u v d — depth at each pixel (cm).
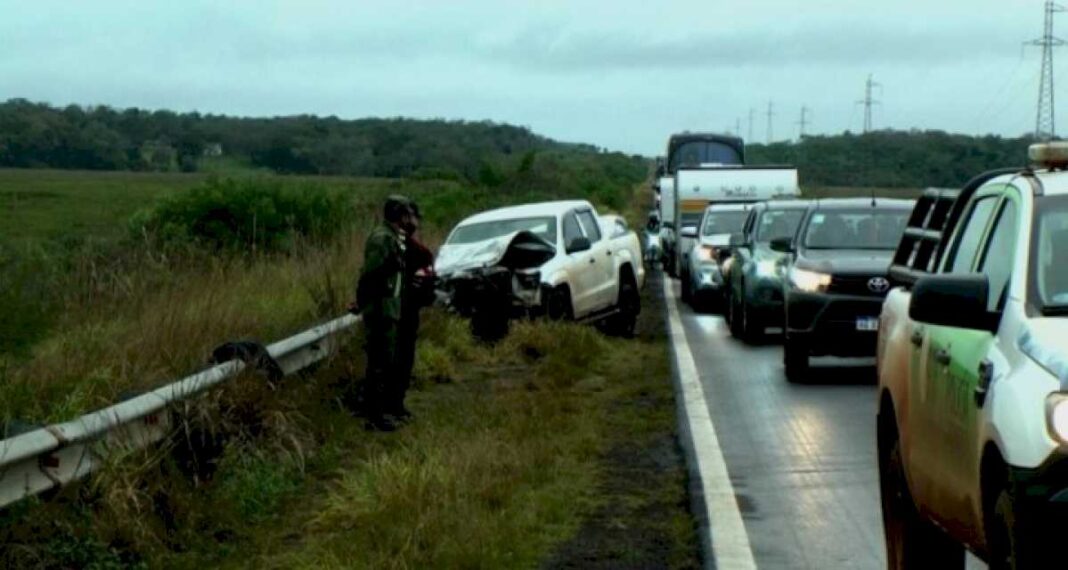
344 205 3192
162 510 1110
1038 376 655
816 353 2066
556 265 2498
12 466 990
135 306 1791
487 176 6794
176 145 11875
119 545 1029
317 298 2120
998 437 664
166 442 1171
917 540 904
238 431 1286
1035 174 820
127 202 5675
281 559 1056
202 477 1225
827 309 2039
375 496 1195
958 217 931
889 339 962
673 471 1376
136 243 2300
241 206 2933
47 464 1038
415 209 1634
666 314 3350
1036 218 765
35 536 981
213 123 11969
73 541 992
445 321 2272
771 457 1462
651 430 1620
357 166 10812
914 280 943
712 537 1103
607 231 2822
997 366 701
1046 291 727
